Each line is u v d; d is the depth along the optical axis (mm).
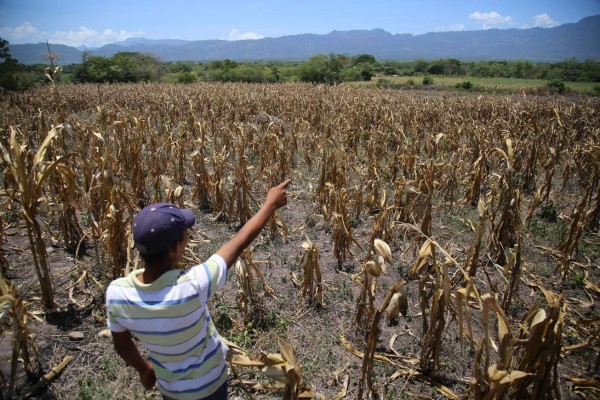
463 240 6688
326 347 4254
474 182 8062
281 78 64125
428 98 22391
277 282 5469
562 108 17406
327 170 7781
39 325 4363
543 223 7410
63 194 5703
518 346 3043
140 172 7637
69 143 10664
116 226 4836
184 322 2023
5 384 3418
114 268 4969
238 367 3846
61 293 4898
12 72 35906
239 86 32906
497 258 5766
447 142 11891
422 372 3900
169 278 2021
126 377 3725
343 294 5184
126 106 19422
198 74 72250
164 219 1981
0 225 5398
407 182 6543
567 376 3809
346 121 13938
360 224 7395
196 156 7980
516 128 12320
